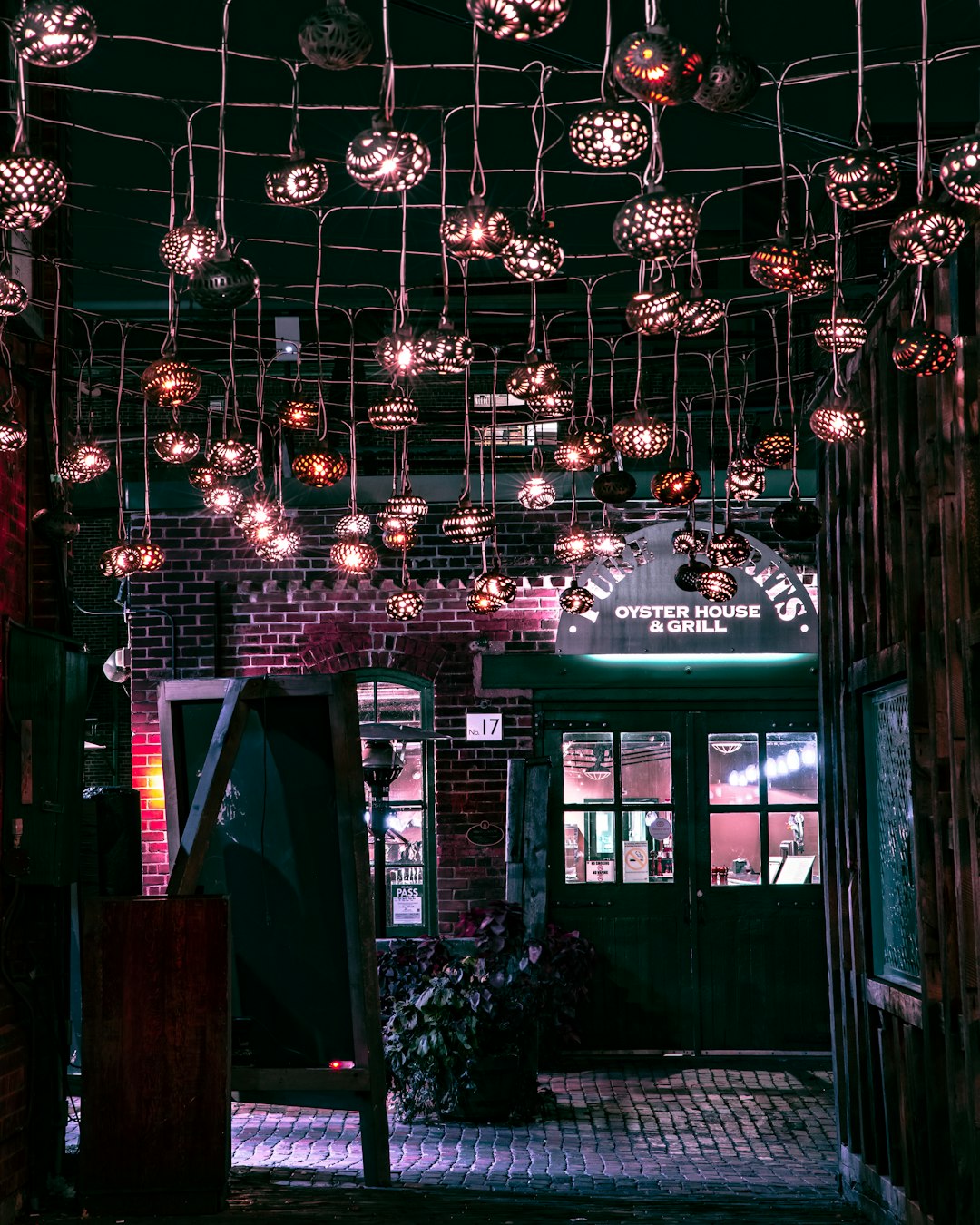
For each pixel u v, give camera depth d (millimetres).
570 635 10219
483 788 10273
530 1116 8398
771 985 10281
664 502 5641
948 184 3209
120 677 10852
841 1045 6941
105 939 5637
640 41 2875
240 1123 8430
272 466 10164
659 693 10328
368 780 9305
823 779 7223
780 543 10398
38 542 6262
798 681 10328
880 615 6160
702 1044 10250
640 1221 5520
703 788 10391
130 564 6031
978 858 4816
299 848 6746
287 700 6719
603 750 10422
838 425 4738
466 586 10336
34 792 5793
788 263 3572
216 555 10336
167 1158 5555
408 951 8828
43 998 6004
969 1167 4875
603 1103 8867
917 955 5777
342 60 3121
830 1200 6625
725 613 10234
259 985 6809
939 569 5344
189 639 10273
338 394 10719
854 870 6660
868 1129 6410
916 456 5555
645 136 3152
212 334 10766
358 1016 6598
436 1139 7922
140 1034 5602
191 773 7023
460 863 10211
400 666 10297
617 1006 10258
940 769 5297
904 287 5699
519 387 4672
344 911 6648
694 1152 7656
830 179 3346
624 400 11125
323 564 10336
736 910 10328
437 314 11172
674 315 3936
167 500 10297
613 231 3158
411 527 6617
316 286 5570
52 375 6246
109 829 6961
